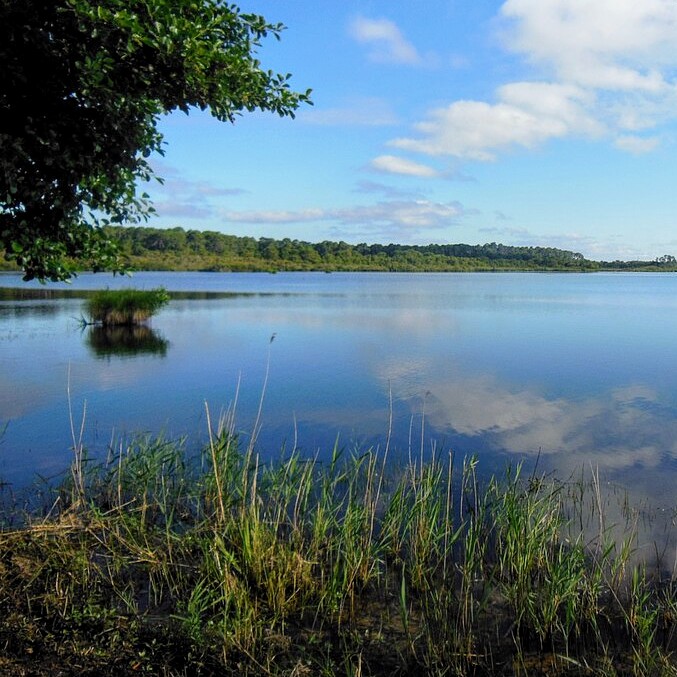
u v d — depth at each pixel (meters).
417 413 12.40
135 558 5.61
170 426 11.12
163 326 28.61
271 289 67.75
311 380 15.80
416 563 5.68
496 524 6.62
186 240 150.62
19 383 14.96
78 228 7.04
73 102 5.73
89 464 8.69
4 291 52.19
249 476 7.82
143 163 7.31
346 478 8.09
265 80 6.48
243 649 4.43
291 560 5.40
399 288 73.94
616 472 8.91
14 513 6.64
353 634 4.82
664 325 30.17
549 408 12.98
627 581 5.65
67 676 4.05
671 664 4.54
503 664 4.54
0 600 4.69
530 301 49.69
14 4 5.11
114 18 5.05
